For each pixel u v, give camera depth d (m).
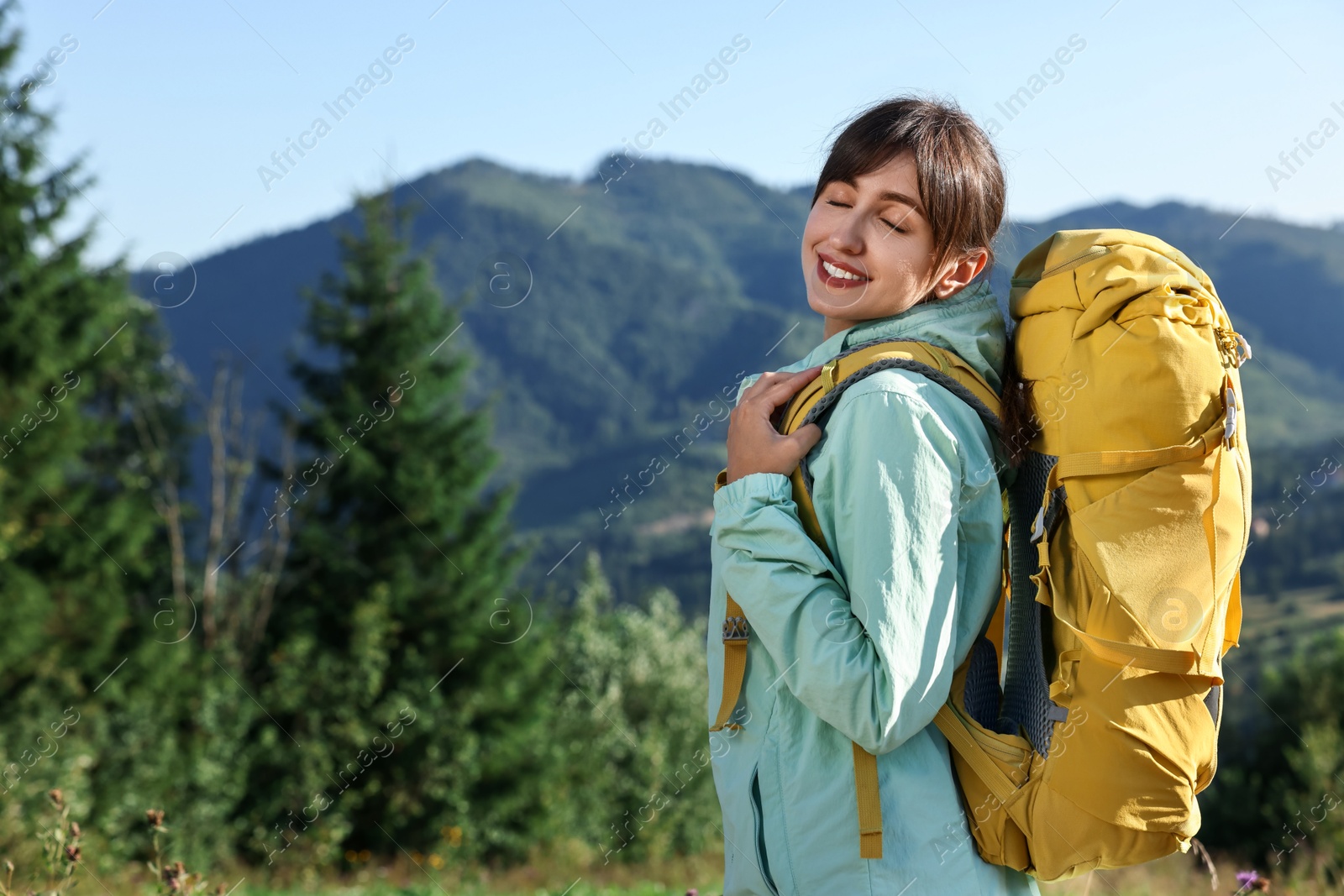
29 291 18.31
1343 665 24.70
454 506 22.23
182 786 13.68
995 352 1.56
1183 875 6.94
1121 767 1.34
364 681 17.11
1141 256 1.48
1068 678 1.40
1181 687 1.38
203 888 2.69
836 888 1.39
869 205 1.59
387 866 16.50
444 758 18.00
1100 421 1.41
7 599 15.96
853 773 1.40
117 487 20.83
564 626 26.72
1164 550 1.38
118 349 20.19
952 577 1.40
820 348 1.64
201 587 20.06
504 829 19.27
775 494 1.46
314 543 20.03
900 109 1.62
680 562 69.88
